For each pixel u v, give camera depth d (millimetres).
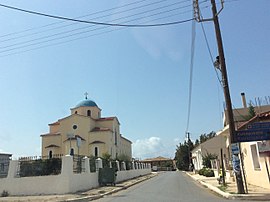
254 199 14953
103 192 21875
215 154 56656
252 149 21047
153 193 20172
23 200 18016
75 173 23422
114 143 66625
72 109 68875
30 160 23297
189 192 20250
